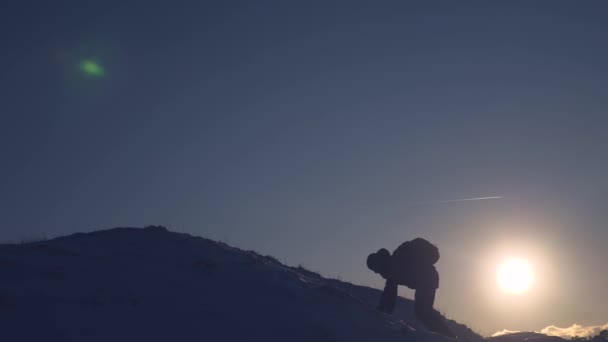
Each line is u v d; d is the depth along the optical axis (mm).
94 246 16578
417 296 16969
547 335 17344
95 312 12250
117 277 14312
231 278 15422
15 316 11531
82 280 13727
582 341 16531
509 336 17938
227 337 12234
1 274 13391
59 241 16719
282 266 19609
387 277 17141
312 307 14539
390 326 14641
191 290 14305
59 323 11539
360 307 15656
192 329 12320
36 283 13156
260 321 13258
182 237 18156
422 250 16969
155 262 15797
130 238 17625
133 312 12555
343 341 12969
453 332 18109
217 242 18781
